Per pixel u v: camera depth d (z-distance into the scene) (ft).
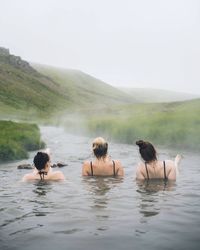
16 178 37.91
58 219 22.43
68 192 29.96
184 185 32.86
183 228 20.62
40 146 80.28
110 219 22.34
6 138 71.61
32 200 27.25
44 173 35.99
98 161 38.45
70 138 117.80
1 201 27.02
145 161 35.91
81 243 18.60
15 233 20.11
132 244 18.38
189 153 68.49
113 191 30.32
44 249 17.98
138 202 26.40
